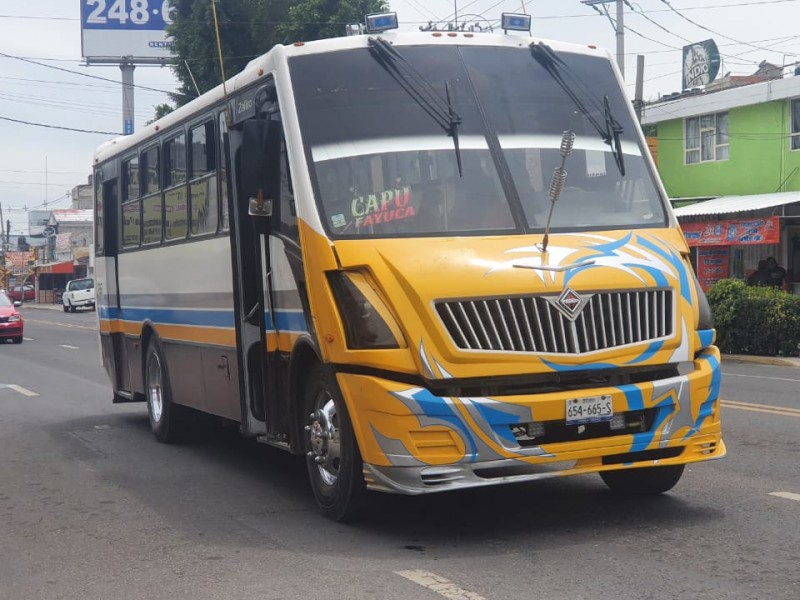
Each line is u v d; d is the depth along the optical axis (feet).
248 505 25.68
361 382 20.77
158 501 26.50
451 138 23.18
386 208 22.15
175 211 33.12
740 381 53.72
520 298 20.36
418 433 19.90
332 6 107.96
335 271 21.52
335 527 22.91
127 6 193.16
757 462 29.07
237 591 18.33
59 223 306.96
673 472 24.31
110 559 20.94
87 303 198.90
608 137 24.52
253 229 26.35
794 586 17.65
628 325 21.04
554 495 25.57
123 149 38.99
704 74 119.34
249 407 26.81
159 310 35.19
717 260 99.45
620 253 21.88
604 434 20.99
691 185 110.63
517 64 24.93
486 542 21.21
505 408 19.92
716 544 20.51
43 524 24.26
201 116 30.40
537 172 23.35
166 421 35.29
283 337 24.58
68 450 35.19
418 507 24.61
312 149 22.88
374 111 23.36
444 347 19.99
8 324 100.78
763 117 102.01
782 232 95.09
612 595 17.37
